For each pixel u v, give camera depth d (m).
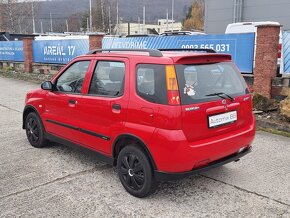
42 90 5.89
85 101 4.89
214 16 25.55
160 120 3.88
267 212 3.96
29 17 63.16
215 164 4.21
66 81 5.40
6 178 4.89
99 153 4.83
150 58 4.13
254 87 9.34
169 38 11.55
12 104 10.74
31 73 18.22
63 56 16.12
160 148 3.88
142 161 4.13
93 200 4.24
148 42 12.30
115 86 4.51
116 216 3.87
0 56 21.12
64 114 5.35
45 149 6.13
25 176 4.96
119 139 4.41
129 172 4.34
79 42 15.07
